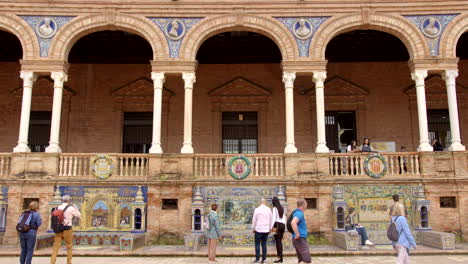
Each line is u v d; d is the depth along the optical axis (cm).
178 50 1717
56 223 1108
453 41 1698
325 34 1720
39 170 1603
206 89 2197
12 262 1230
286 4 1736
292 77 1698
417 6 1722
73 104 2158
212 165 1708
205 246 1483
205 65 2212
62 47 1706
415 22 1719
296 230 923
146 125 2177
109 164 1611
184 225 1569
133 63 2205
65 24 1720
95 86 2184
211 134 2152
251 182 1591
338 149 2152
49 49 1698
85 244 1551
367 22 1717
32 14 1719
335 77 2177
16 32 1706
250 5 1739
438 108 2144
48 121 2145
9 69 2178
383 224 1564
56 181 1588
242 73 2211
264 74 2206
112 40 2052
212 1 1739
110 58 2194
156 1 1738
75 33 1722
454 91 1667
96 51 2155
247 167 1605
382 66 2197
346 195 1585
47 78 2147
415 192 1582
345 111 2186
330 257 1315
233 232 1533
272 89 2192
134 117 2188
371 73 2195
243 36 2020
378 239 1505
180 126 2158
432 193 1575
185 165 1616
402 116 2148
